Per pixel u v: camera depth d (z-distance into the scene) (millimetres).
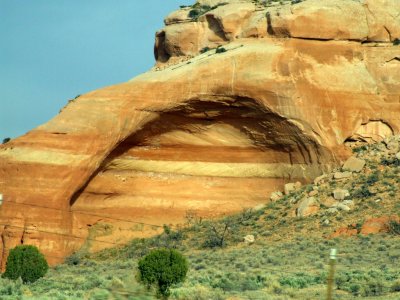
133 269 73000
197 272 67500
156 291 51969
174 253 55781
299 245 75750
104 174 88250
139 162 89062
